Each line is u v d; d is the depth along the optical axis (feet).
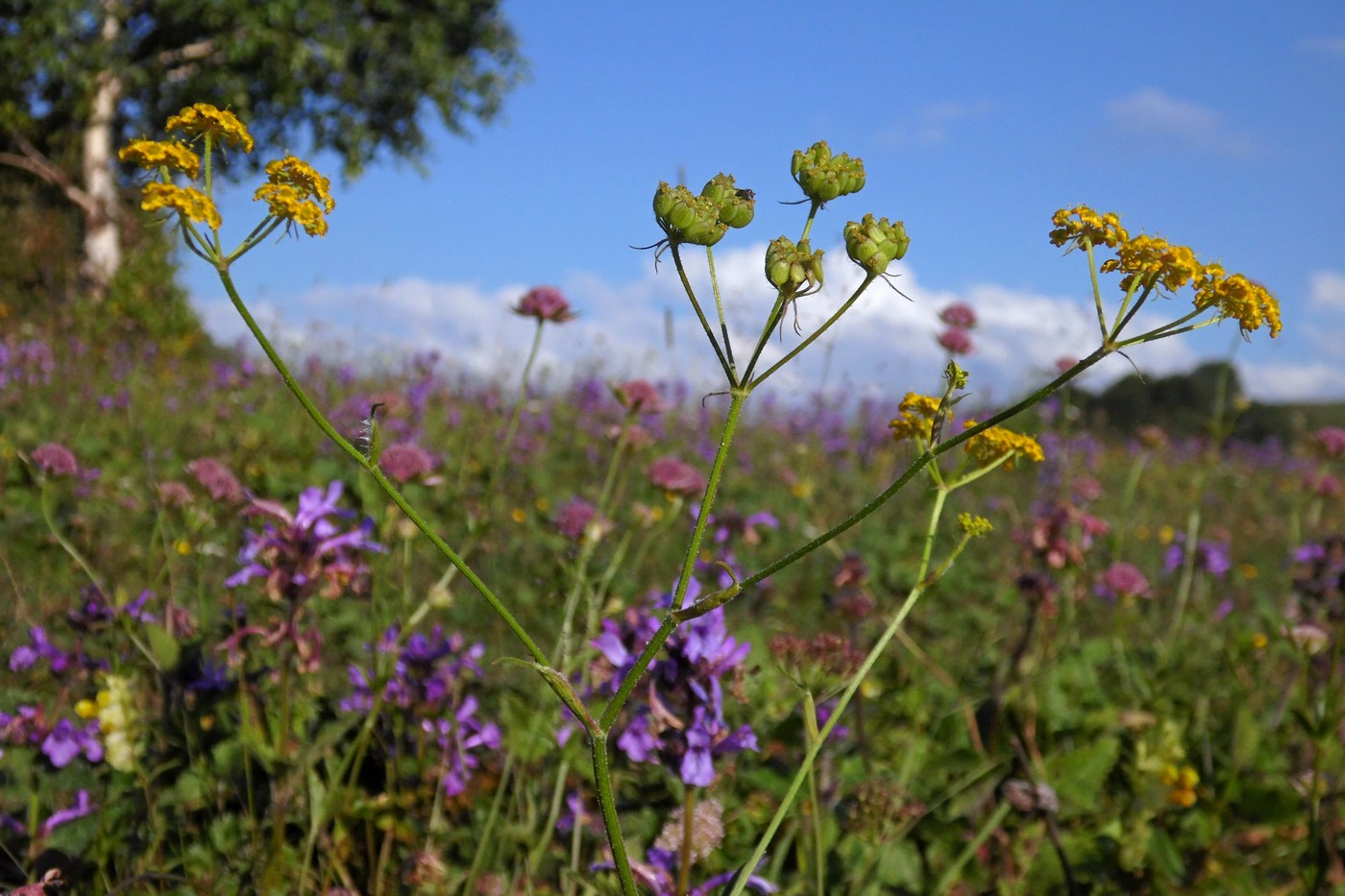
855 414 38.58
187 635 10.34
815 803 7.45
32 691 10.33
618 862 4.97
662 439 30.63
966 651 15.33
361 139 86.74
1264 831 10.24
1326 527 33.83
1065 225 5.52
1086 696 12.38
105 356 41.14
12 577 12.26
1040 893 9.32
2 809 8.00
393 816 8.20
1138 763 10.14
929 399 6.59
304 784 8.49
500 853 8.44
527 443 27.61
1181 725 11.28
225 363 38.45
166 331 54.24
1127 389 65.26
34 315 50.57
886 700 11.68
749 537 15.16
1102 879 9.34
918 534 23.38
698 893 6.98
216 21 77.71
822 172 5.28
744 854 8.74
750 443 34.63
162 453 23.26
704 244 5.16
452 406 30.63
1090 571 18.11
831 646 8.05
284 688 8.54
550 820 8.26
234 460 22.07
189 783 8.38
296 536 8.48
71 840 7.72
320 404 32.37
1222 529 31.71
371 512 9.34
